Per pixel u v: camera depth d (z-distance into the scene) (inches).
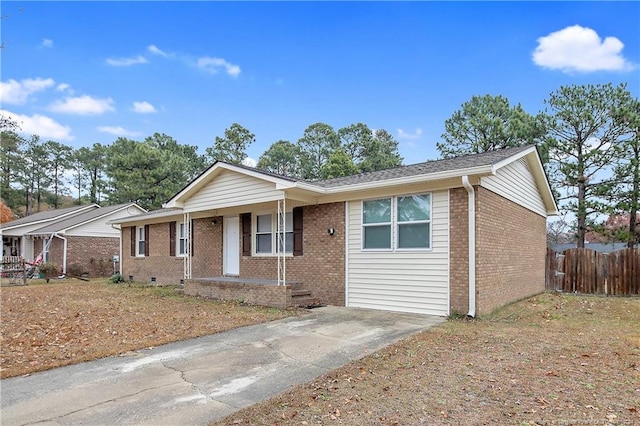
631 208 694.5
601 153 724.7
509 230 419.2
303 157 1876.2
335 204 435.5
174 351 247.8
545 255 587.8
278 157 1844.2
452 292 349.4
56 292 584.4
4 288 652.7
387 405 159.2
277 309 398.9
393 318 345.1
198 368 213.5
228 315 368.5
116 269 1008.2
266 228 522.6
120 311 397.4
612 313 380.2
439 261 358.3
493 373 195.6
